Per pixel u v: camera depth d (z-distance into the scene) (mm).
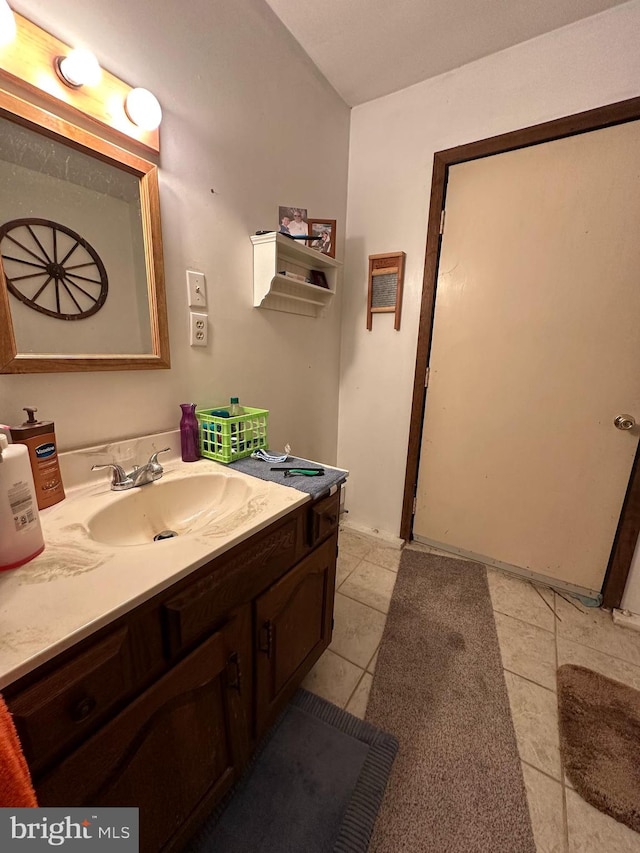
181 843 756
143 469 1007
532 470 1741
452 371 1847
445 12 1305
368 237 1945
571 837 874
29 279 818
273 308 1547
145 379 1106
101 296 954
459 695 1233
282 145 1465
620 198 1376
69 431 949
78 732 530
